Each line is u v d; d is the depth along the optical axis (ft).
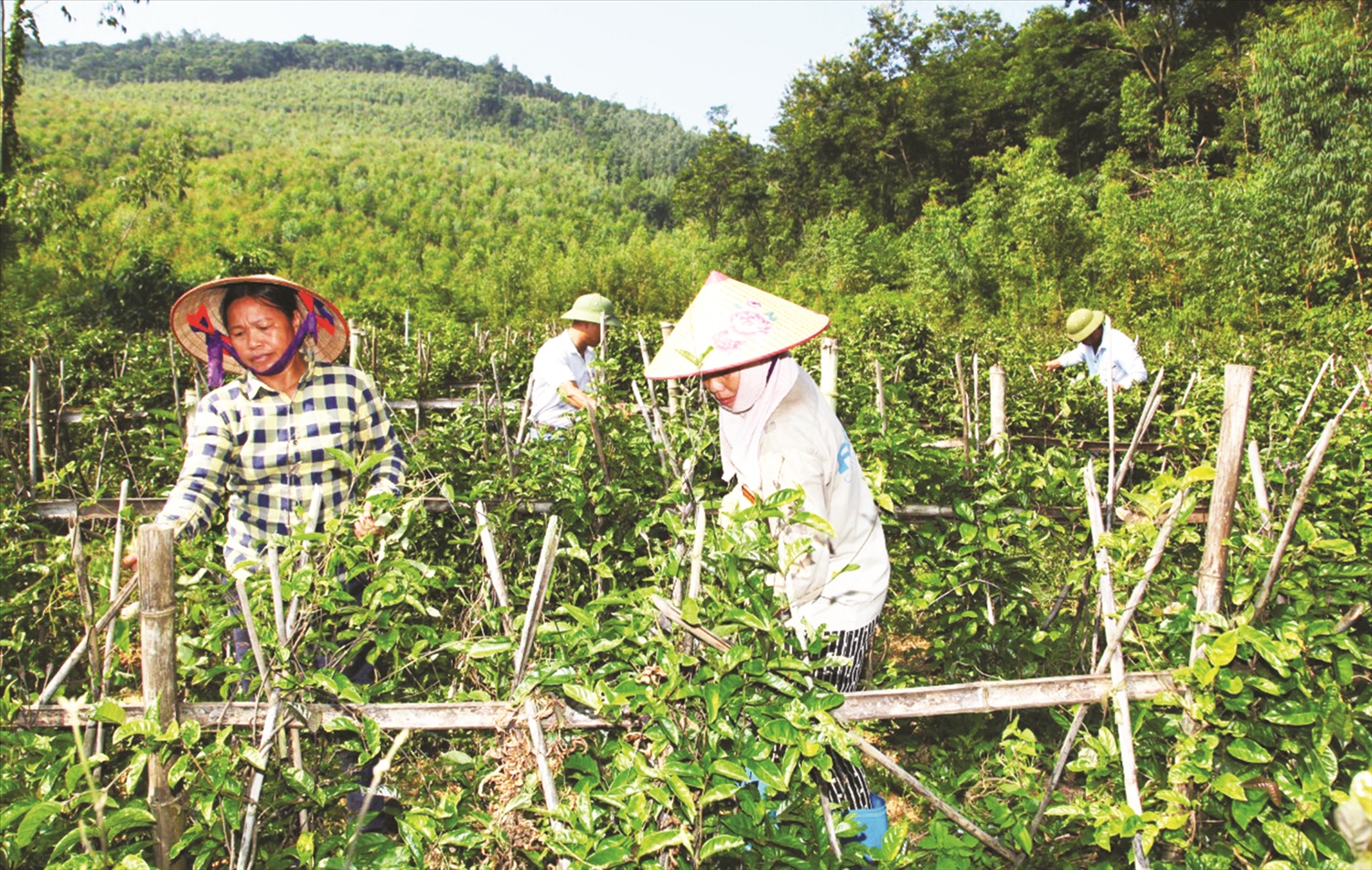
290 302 8.84
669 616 6.32
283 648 6.37
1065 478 11.34
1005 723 10.35
